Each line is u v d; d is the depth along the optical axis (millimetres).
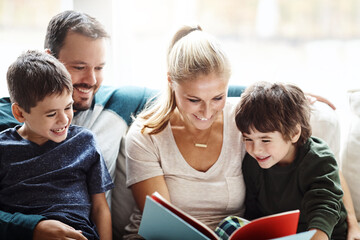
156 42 2104
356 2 2166
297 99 1225
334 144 1426
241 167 1334
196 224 940
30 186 1177
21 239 1085
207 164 1311
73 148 1258
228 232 1165
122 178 1449
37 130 1187
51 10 1966
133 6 2002
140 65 2066
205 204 1299
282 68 2191
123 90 1521
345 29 2188
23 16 1968
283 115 1175
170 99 1304
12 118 1328
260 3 2168
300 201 1263
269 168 1286
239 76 2146
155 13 2090
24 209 1161
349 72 2143
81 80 1336
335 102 1878
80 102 1366
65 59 1305
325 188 1184
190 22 1396
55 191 1191
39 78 1132
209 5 2143
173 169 1303
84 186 1264
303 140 1256
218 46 1187
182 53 1174
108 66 1788
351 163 1436
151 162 1300
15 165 1191
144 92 1529
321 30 2193
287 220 965
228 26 2176
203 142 1318
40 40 1993
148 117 1353
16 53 1947
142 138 1314
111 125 1428
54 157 1223
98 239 1209
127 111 1471
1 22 1954
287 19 2197
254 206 1350
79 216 1186
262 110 1174
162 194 1270
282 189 1283
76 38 1286
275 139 1192
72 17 1312
